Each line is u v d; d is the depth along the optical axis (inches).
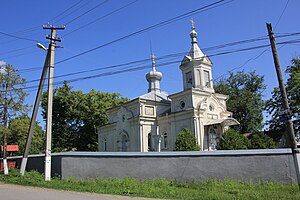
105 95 2239.2
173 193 593.6
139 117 1504.7
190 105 1389.0
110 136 1755.7
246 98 1978.3
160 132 1518.2
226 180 717.3
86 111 2145.7
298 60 1473.9
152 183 717.3
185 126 1382.9
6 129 1192.2
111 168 800.9
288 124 582.9
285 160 699.4
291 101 1350.9
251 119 1974.7
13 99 1232.2
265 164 712.4
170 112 1515.7
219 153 748.6
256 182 707.4
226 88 2081.7
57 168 843.4
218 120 1344.7
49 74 873.5
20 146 1833.2
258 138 1141.1
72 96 2138.3
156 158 786.8
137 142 1505.9
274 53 598.2
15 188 677.9
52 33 888.9
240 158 732.0
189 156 768.3
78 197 531.5
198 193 597.0
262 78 2102.6
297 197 530.0
